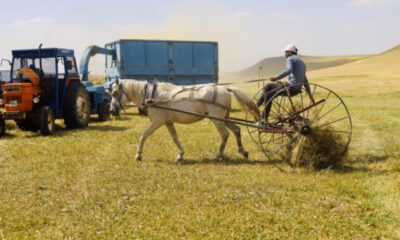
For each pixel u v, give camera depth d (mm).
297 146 10367
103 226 6617
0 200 8000
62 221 6910
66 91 16812
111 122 19641
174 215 7051
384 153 11586
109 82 24297
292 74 10695
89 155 11914
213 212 7164
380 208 7215
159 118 10977
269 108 10594
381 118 20375
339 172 9719
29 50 16391
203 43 25562
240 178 9250
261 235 6211
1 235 6367
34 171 10133
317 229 6398
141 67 24453
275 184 8727
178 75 25266
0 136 15406
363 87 52594
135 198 8023
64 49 16750
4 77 21688
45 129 15320
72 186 8891
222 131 10977
